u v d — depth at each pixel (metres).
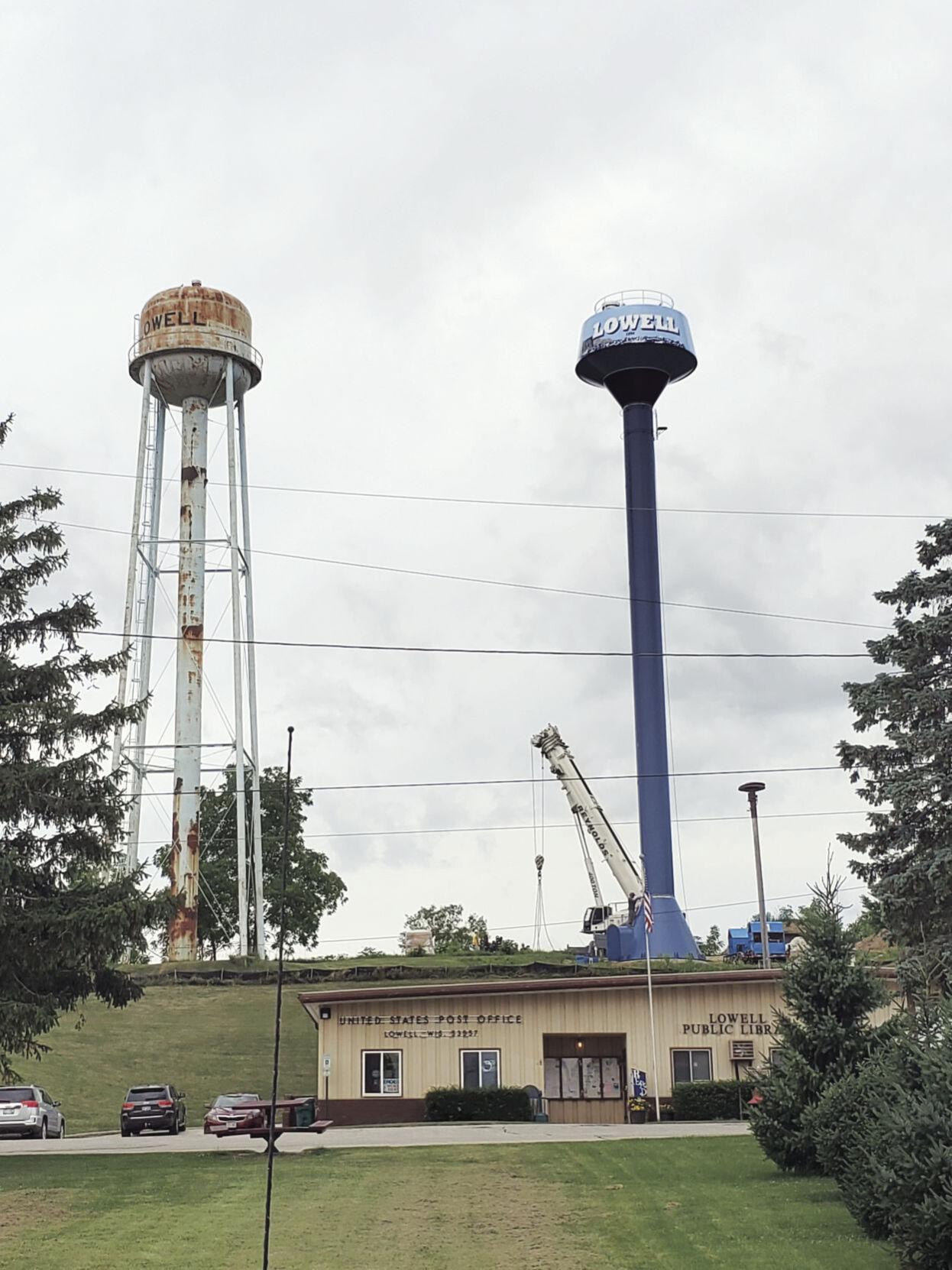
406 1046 41.00
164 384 66.19
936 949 32.84
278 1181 24.03
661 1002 40.91
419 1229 18.81
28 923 28.45
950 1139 14.20
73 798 29.50
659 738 70.94
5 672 29.66
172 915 30.25
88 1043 54.47
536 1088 40.22
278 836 86.19
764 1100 22.88
